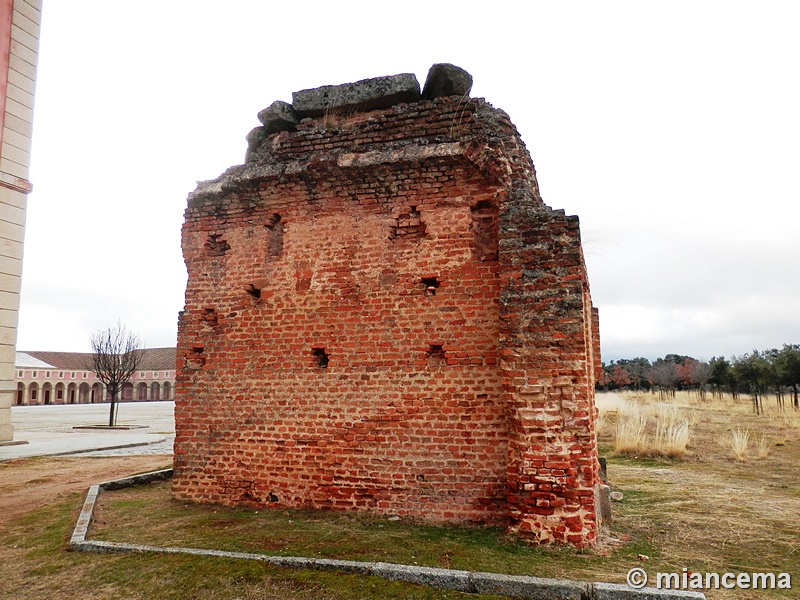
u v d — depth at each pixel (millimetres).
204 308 8281
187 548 5594
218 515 7117
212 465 7910
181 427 8148
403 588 4574
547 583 4473
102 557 5492
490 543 5805
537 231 6445
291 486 7422
